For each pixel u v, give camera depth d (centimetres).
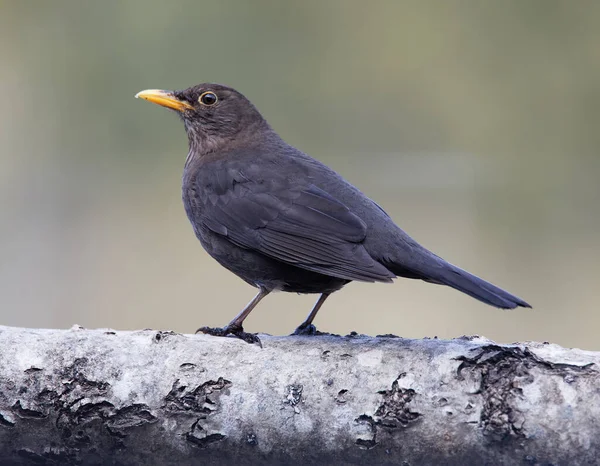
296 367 608
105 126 2180
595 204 1934
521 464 575
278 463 604
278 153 847
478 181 2027
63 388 605
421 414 584
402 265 699
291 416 598
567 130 2095
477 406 577
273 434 600
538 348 610
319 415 596
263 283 788
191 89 907
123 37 2155
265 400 601
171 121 2141
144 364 613
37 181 2116
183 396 604
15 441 609
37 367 609
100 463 613
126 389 605
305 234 742
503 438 572
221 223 789
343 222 728
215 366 612
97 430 605
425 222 1861
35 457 612
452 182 2036
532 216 1883
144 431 605
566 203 1945
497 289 652
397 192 2025
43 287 1622
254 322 1486
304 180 787
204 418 602
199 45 2153
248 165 813
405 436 586
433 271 679
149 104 2145
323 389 599
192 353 618
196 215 817
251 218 773
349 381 599
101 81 2172
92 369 609
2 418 603
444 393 584
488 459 579
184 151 2142
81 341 622
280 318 1496
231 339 635
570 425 567
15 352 614
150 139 2155
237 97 907
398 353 605
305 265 729
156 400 604
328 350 616
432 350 603
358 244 716
